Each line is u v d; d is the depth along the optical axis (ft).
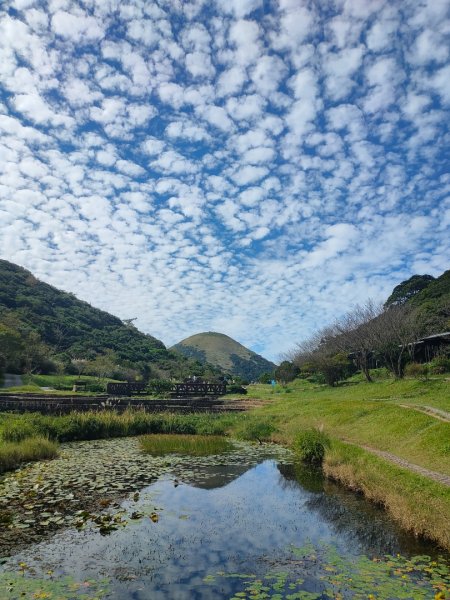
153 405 102.83
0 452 44.32
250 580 20.79
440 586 19.71
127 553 23.97
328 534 27.48
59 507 31.86
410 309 129.49
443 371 106.73
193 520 29.89
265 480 42.55
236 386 146.51
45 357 176.14
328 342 147.54
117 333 287.89
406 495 30.78
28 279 301.63
